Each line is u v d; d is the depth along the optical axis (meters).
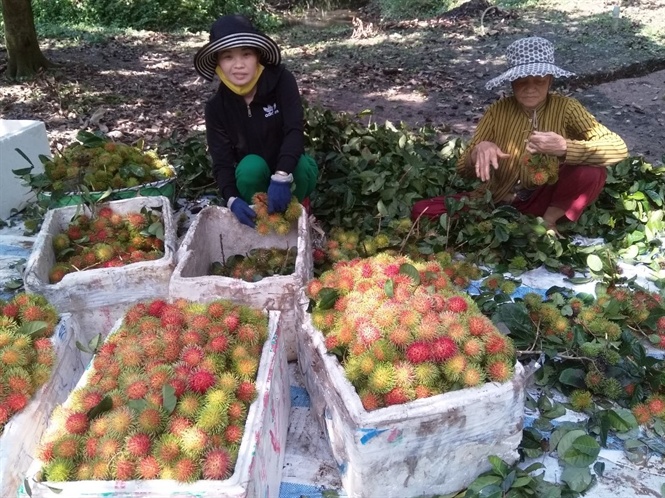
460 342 1.62
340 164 3.37
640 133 5.51
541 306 2.21
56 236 2.56
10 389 1.66
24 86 6.85
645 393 1.97
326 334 1.83
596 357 2.01
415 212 3.03
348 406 1.54
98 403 1.55
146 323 1.85
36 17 11.08
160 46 9.83
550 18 10.51
